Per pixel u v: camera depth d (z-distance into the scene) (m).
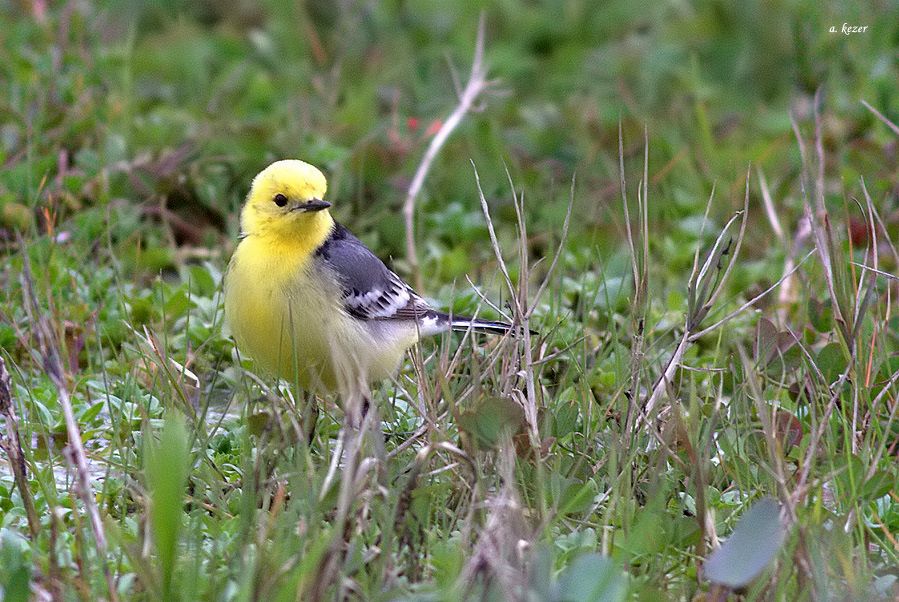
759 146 17.53
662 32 22.05
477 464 8.59
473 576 7.39
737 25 21.72
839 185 15.81
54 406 11.20
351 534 8.18
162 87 18.88
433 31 21.94
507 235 15.73
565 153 17.77
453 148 17.11
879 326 10.98
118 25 21.33
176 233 15.48
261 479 8.91
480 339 13.08
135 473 9.52
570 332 12.37
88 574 7.80
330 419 10.80
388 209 16.20
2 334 12.20
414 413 10.93
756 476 9.69
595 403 10.27
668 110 19.20
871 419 9.86
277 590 7.43
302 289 10.62
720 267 10.61
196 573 7.59
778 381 11.23
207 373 12.52
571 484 8.96
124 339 12.76
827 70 18.77
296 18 21.41
